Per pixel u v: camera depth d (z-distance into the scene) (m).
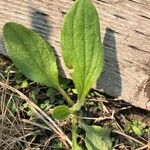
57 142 0.20
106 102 0.20
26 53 0.18
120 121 0.20
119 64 0.19
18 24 0.17
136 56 0.18
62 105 0.19
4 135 0.20
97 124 0.20
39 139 0.20
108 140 0.19
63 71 0.20
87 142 0.19
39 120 0.20
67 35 0.17
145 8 0.17
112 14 0.18
